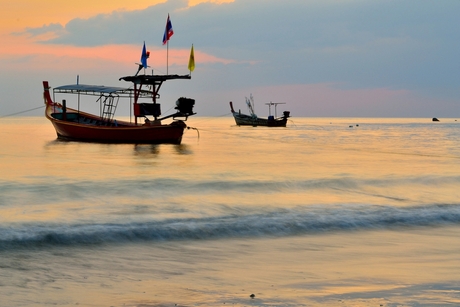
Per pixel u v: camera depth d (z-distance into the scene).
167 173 29.62
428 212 17.53
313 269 11.59
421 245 13.98
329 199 20.33
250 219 16.11
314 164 37.47
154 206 18.39
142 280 10.70
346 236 14.95
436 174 28.16
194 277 10.92
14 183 23.88
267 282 10.55
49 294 9.70
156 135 49.88
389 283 10.41
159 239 14.16
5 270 11.16
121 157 42.06
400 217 16.97
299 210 17.72
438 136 96.06
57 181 24.80
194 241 14.12
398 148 58.91
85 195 20.70
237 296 9.59
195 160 40.31
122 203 19.03
